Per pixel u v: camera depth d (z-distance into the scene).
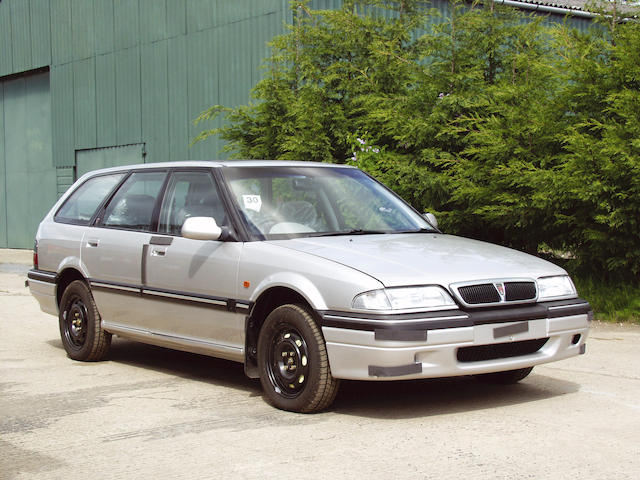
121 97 21.53
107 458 4.23
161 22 20.03
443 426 4.74
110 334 7.04
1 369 6.84
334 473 3.89
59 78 23.72
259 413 5.14
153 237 6.33
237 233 5.66
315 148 11.14
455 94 10.08
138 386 6.09
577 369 6.48
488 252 5.52
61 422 5.02
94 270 6.93
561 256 9.96
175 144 19.89
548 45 10.49
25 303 11.79
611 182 8.55
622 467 3.94
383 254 5.17
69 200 7.72
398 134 10.45
